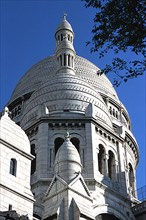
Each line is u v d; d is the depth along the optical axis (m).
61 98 63.78
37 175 56.25
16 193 39.44
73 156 49.66
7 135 41.97
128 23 24.84
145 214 57.56
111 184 57.59
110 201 54.88
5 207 37.84
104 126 62.12
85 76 84.19
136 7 24.53
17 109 82.69
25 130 62.25
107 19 25.34
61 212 43.28
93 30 25.78
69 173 47.56
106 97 82.38
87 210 44.69
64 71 73.81
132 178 70.31
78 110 62.34
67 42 76.88
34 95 67.62
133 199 62.66
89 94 65.56
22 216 35.19
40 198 53.25
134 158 76.06
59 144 60.31
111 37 25.52
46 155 57.94
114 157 61.66
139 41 24.84
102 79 86.81
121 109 84.31
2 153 40.38
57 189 45.84
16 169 40.97
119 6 24.88
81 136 59.69
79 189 45.94
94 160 57.00
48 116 61.31
